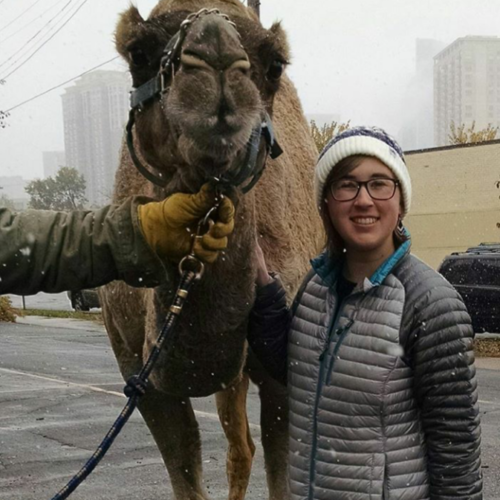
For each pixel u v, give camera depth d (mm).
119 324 4113
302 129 5457
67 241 2844
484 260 15688
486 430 7957
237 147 2600
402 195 3051
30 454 7238
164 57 2850
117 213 2879
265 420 4195
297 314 3184
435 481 2850
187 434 4055
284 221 4285
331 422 2938
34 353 15648
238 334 3248
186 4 3168
